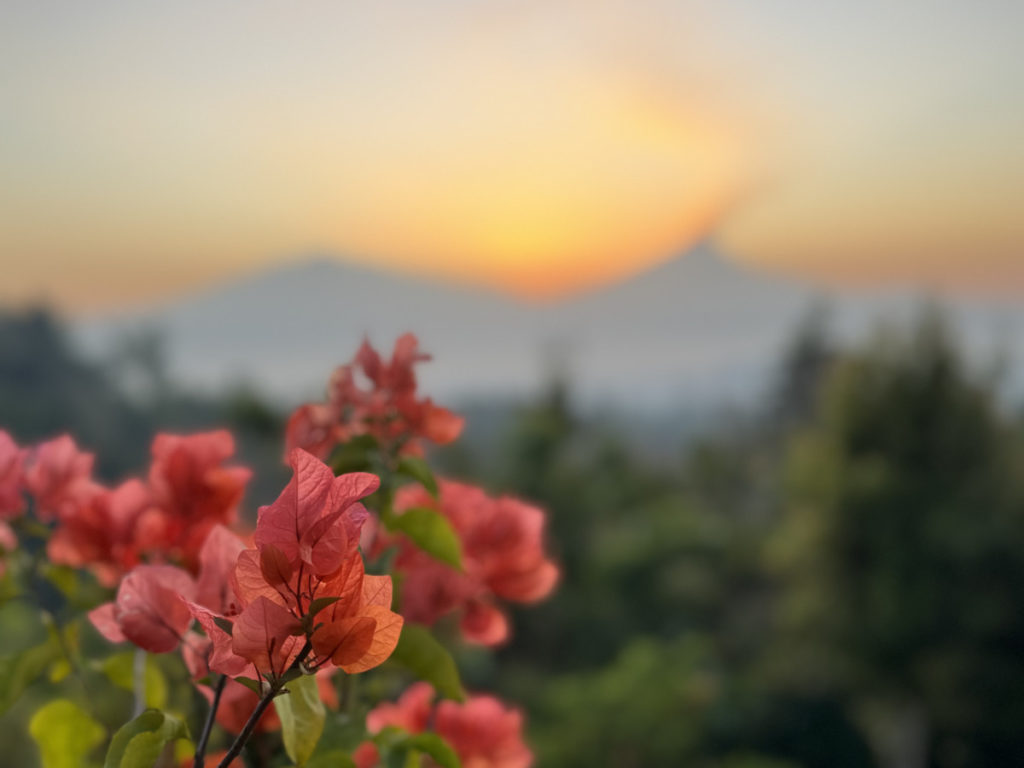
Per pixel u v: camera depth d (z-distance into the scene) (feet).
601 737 74.49
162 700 4.89
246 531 5.10
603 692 76.59
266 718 4.05
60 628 4.93
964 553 112.27
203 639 3.81
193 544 4.84
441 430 5.06
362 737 4.38
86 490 5.22
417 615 5.14
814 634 119.34
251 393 68.13
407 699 5.73
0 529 4.92
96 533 4.86
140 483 5.03
